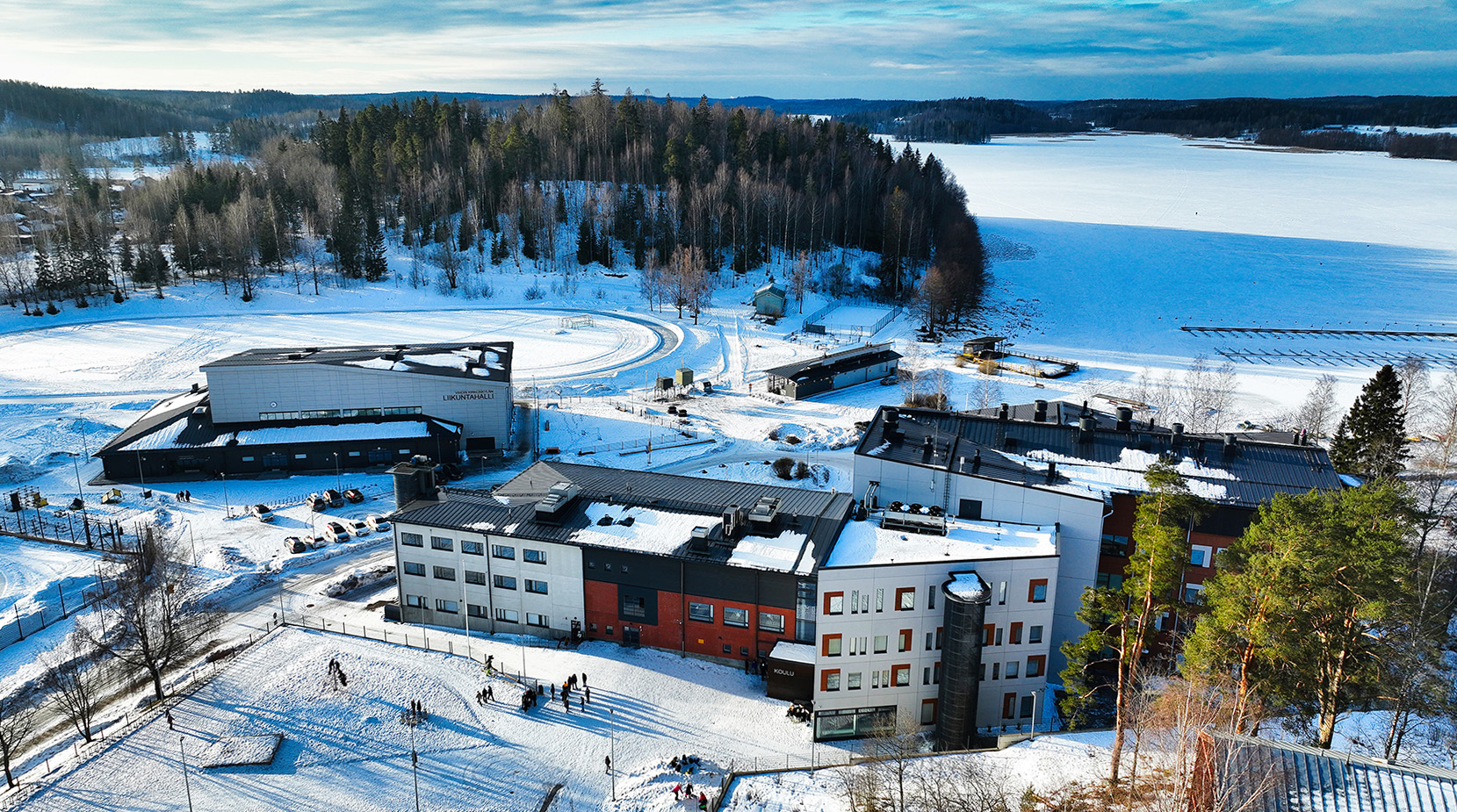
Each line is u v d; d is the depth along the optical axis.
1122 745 58.44
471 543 77.12
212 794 57.91
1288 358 180.00
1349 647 51.50
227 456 113.19
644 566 73.50
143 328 187.25
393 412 119.31
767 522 75.19
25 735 62.81
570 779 60.28
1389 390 102.44
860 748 65.12
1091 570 72.19
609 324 195.38
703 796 57.00
